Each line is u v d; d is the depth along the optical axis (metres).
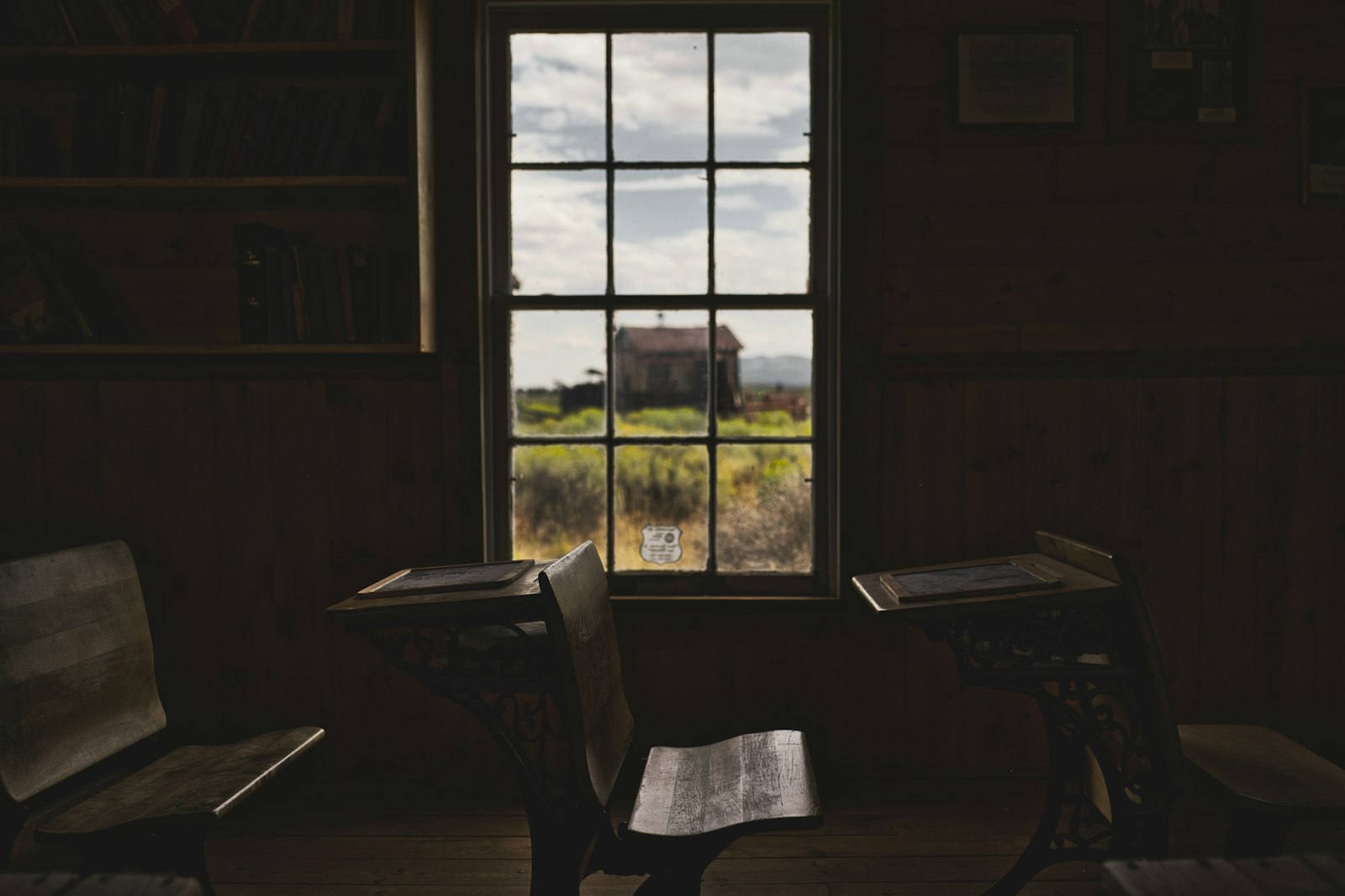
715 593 2.86
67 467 2.79
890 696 2.80
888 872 2.25
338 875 2.27
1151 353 2.76
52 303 2.64
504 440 2.89
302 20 2.63
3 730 1.77
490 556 2.88
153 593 2.81
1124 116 2.75
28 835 1.92
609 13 2.84
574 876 1.80
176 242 2.83
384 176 2.62
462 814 2.62
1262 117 2.74
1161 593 2.78
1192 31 2.74
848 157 2.74
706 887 2.19
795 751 1.97
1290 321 2.76
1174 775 1.69
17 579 1.89
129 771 2.20
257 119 2.64
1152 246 2.76
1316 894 0.91
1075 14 2.74
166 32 2.63
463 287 2.77
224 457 2.79
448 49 2.75
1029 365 2.77
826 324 2.86
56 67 2.70
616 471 2.90
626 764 2.79
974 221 2.76
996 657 1.80
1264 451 2.77
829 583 2.86
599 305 2.88
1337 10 2.73
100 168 2.64
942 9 2.74
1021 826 2.49
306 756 2.84
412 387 2.79
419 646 1.83
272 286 2.66
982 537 2.78
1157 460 2.77
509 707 2.82
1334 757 2.79
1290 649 2.79
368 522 2.81
